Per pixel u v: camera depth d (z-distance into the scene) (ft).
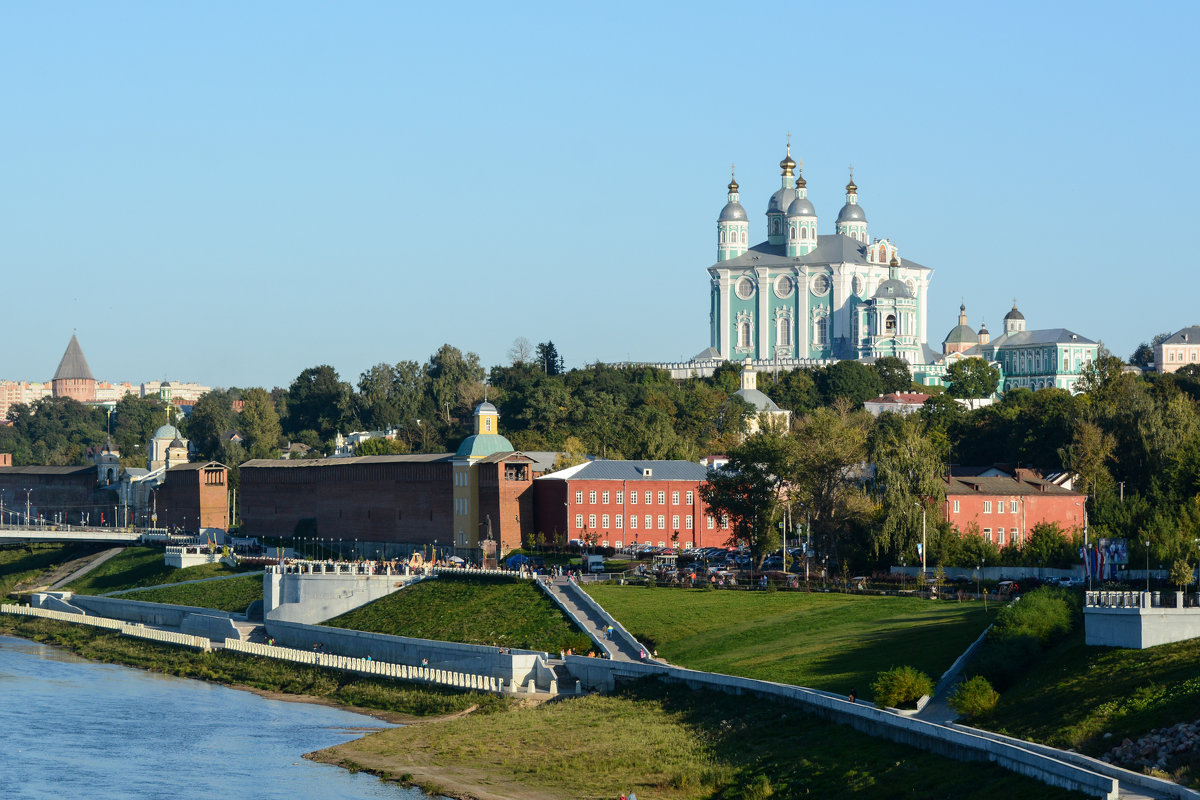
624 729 435.12
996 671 399.24
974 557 604.90
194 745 468.75
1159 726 327.47
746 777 375.25
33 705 546.67
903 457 629.10
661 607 569.23
